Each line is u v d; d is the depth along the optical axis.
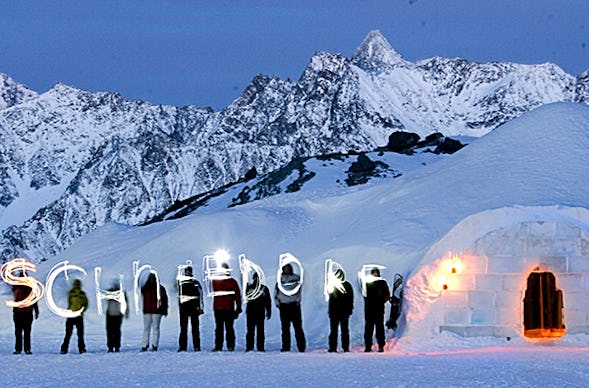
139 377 18.70
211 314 32.97
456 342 26.23
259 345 25.31
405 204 34.88
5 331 32.75
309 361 21.31
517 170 32.50
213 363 21.12
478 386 16.48
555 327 26.20
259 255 36.97
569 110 33.91
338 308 24.61
